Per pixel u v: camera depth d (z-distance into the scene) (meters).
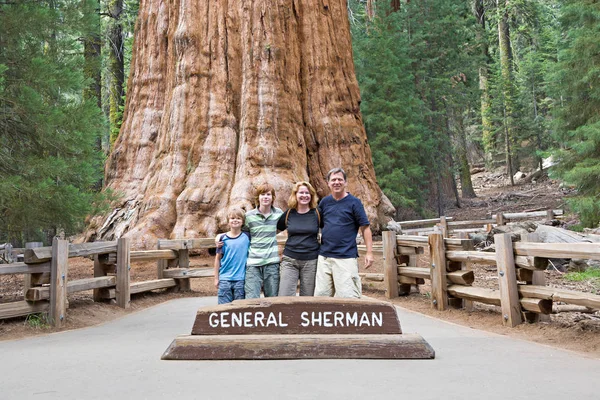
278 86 17.06
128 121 18.91
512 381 3.89
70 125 11.10
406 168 27.39
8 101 10.69
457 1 35.28
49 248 7.46
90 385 3.85
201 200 15.51
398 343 4.81
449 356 4.92
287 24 17.89
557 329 6.40
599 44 19.39
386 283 10.55
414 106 28.39
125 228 15.99
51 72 10.81
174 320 7.69
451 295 8.70
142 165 18.03
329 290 5.97
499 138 47.34
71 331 6.97
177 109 16.86
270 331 5.00
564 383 3.83
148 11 19.33
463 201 38.06
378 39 28.55
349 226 5.95
